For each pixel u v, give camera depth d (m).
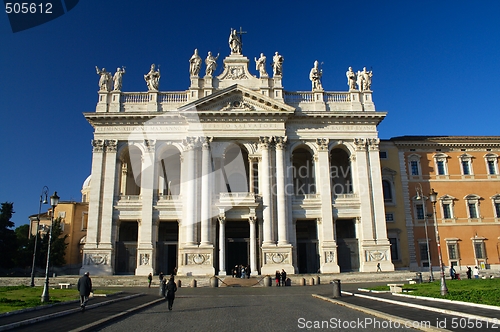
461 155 54.06
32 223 66.31
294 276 40.91
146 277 41.22
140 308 21.27
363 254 46.03
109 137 47.44
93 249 44.50
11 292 28.70
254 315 18.48
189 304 23.89
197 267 43.31
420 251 51.03
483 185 53.50
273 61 49.84
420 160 53.62
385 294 25.30
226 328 15.08
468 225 52.12
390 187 52.34
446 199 52.56
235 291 32.91
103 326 15.76
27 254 55.22
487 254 51.56
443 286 22.86
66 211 59.47
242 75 49.62
